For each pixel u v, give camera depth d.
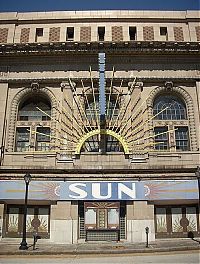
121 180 28.02
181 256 19.67
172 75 31.05
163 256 19.78
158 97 31.50
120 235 27.59
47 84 31.22
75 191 27.50
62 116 29.97
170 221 28.56
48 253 21.50
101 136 29.44
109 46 30.69
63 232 26.80
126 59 31.23
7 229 28.03
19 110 31.38
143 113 30.09
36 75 31.16
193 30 32.81
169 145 29.61
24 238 23.38
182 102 31.41
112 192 27.47
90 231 27.34
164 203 28.58
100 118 28.28
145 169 28.12
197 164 28.53
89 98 31.06
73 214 27.33
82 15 33.28
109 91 30.77
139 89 30.69
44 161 28.84
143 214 27.25
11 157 29.02
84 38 32.50
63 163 28.55
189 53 31.16
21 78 31.05
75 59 31.30
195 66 31.31
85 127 29.84
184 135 30.34
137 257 19.45
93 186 27.61
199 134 29.70
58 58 31.41
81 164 28.55
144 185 27.73
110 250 21.77
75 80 30.88
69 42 30.55
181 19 33.22
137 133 29.47
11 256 20.56
